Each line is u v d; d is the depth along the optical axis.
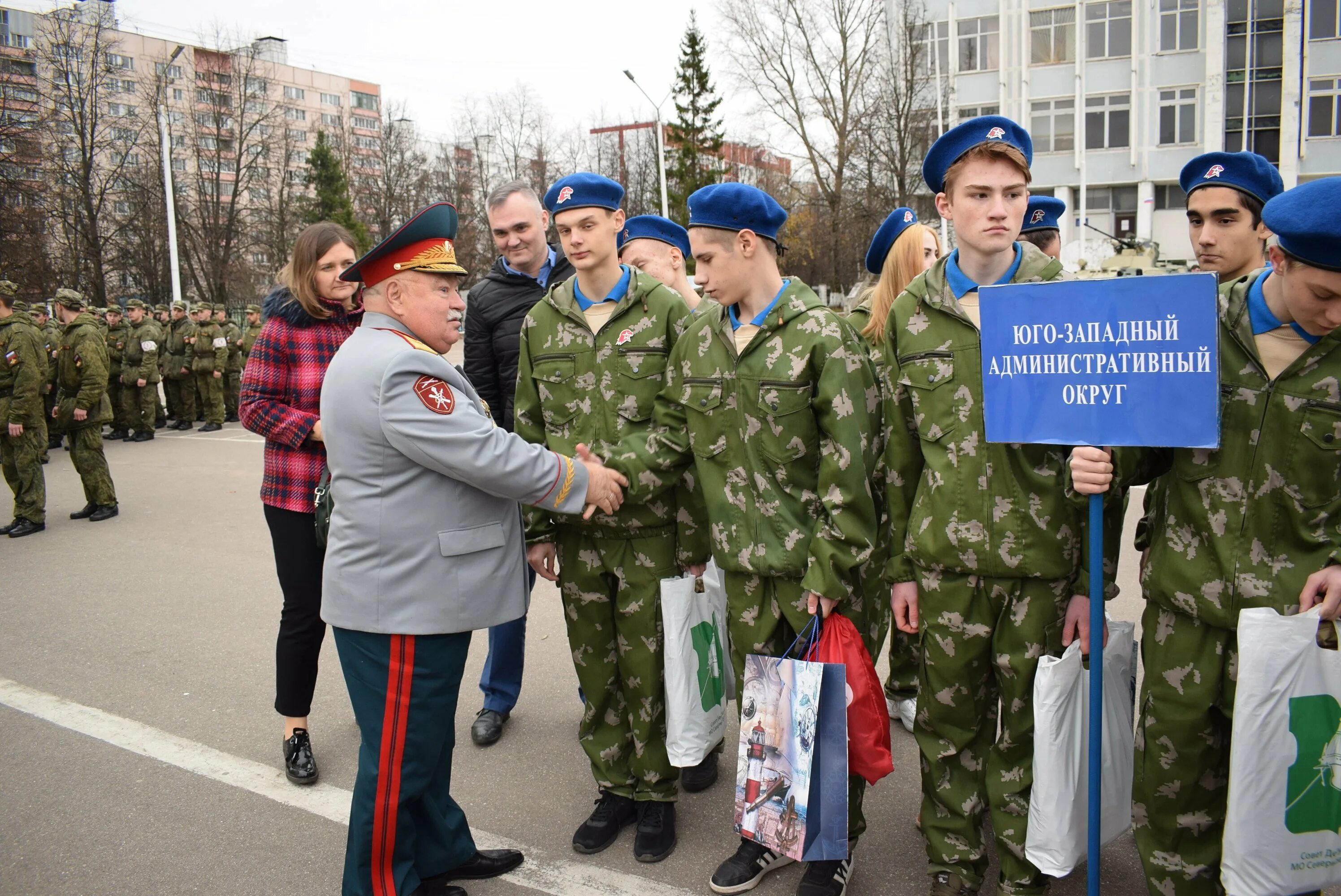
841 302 34.00
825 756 2.52
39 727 4.09
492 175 53.62
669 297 3.06
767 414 2.63
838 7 34.09
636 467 2.85
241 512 8.55
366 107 78.56
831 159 35.69
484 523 2.63
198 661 4.85
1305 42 29.25
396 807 2.56
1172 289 2.06
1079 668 2.35
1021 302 2.23
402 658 2.54
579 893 2.79
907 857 2.92
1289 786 2.05
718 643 3.05
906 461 2.58
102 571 6.61
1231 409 2.14
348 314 3.74
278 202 41.94
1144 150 31.95
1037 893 2.52
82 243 33.97
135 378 13.45
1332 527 2.10
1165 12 31.08
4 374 7.92
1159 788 2.34
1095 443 2.18
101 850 3.10
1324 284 1.91
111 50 38.66
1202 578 2.18
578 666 3.13
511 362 3.95
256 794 3.48
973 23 33.69
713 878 2.77
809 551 2.63
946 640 2.51
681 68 44.62
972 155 2.37
